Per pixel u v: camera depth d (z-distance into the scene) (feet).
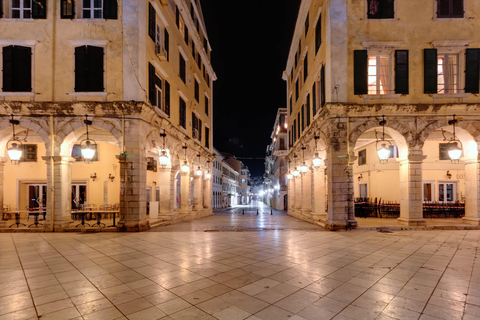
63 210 38.14
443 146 58.23
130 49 37.88
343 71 38.83
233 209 133.08
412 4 39.70
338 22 39.27
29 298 15.08
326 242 29.76
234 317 12.76
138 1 38.27
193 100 64.64
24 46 38.29
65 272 19.60
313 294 15.38
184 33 58.90
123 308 13.76
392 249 26.30
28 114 37.68
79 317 12.85
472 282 17.24
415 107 38.19
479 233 34.94
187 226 43.93
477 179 39.73
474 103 38.17
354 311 13.32
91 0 39.19
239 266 20.83
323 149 46.55
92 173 57.57
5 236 34.17
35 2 38.50
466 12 39.42
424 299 14.69
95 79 37.83
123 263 21.81
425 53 38.91
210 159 79.71
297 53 67.82
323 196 48.78
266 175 199.31
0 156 40.06
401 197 41.06
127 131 37.19
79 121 37.91
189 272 19.40
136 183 37.19
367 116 38.70
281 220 56.18
